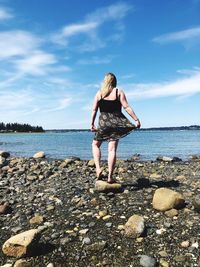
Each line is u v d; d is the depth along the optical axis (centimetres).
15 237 256
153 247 257
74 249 260
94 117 384
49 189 427
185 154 1163
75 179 478
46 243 271
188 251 249
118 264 236
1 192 427
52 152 1409
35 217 321
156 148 1562
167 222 298
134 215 294
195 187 412
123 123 370
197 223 294
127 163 688
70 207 351
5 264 243
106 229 291
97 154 397
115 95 371
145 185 424
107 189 387
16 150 1600
